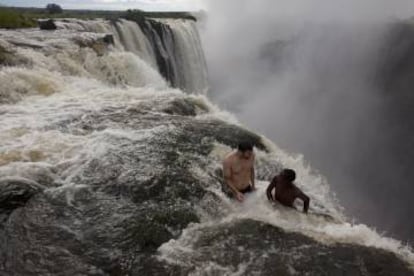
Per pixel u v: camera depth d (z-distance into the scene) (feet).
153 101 36.09
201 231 18.88
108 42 59.11
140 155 24.85
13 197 20.08
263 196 22.30
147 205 20.51
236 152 22.09
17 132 27.50
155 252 17.52
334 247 18.02
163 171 23.21
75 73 46.70
